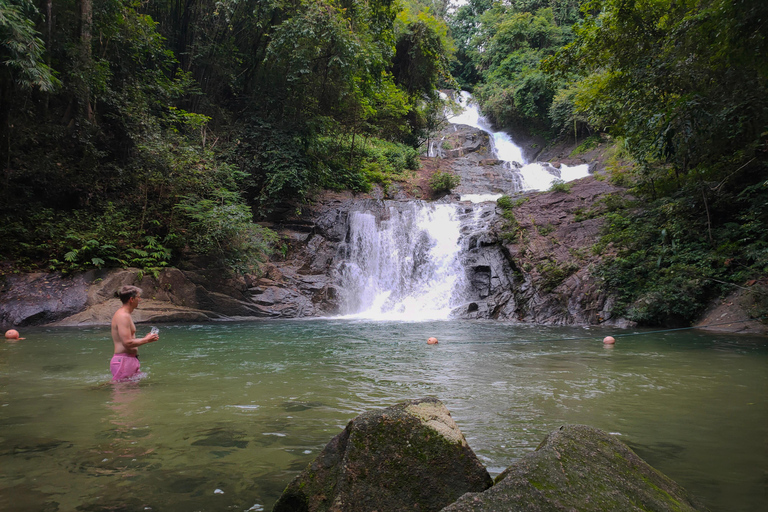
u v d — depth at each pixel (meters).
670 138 10.79
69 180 13.45
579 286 12.88
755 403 4.29
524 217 16.19
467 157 29.56
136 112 14.77
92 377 5.34
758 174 12.06
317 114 19.11
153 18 18.94
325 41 17.14
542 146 35.81
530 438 3.28
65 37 13.83
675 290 11.12
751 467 2.74
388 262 17.41
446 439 2.21
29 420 3.63
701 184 12.29
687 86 11.49
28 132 13.30
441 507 2.00
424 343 8.56
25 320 10.21
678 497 2.00
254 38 19.06
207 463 2.78
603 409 4.09
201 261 13.67
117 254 12.58
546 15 37.22
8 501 2.24
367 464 2.08
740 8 8.39
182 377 5.42
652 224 13.21
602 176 17.33
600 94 14.59
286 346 8.08
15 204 12.55
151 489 2.40
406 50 27.17
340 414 3.89
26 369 5.76
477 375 5.62
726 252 11.34
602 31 13.20
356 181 20.64
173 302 12.61
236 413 3.91
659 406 4.16
